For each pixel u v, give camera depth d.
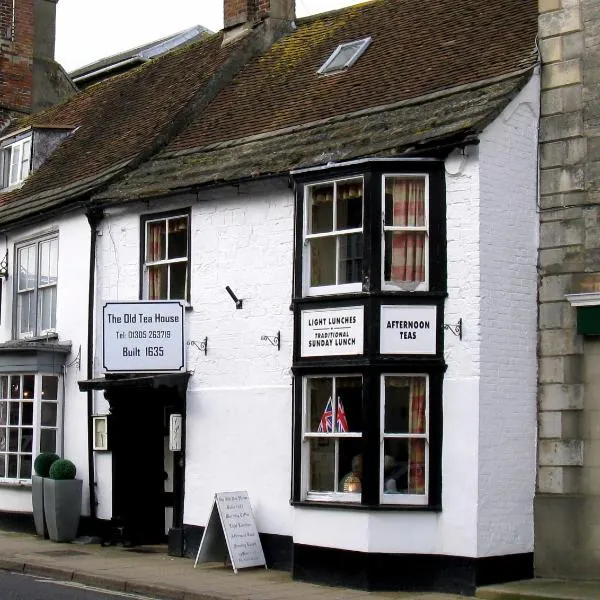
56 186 20.08
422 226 13.58
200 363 15.88
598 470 13.05
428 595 12.73
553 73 13.84
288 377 14.65
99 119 22.09
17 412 18.53
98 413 17.52
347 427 13.77
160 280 16.83
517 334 13.41
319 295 14.12
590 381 13.19
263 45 20.17
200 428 15.75
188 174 16.42
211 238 15.97
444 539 13.02
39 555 15.56
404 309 13.44
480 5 16.92
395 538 13.09
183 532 15.71
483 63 14.94
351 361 13.57
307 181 14.42
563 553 13.13
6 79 25.52
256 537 14.54
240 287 15.47
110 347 15.88
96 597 12.36
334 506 13.47
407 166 13.56
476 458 12.85
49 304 19.16
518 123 13.65
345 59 17.67
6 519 18.70
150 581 13.17
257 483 14.86
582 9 13.70
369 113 15.23
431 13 17.64
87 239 18.03
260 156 15.69
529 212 13.70
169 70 21.89
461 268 13.23
